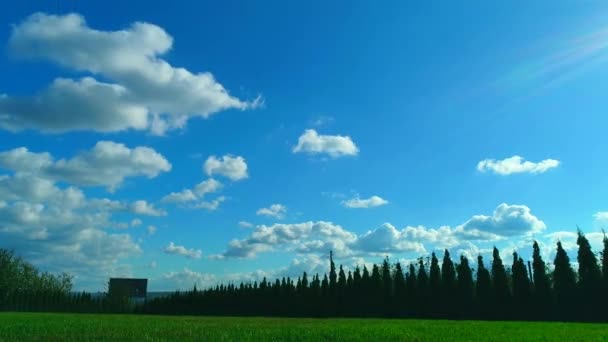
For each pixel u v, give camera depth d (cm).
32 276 13988
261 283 11712
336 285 10169
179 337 2361
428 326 3597
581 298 6694
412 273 8700
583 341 2266
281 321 5038
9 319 4494
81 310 13125
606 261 6619
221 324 3850
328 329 3058
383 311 8975
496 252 7688
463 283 8038
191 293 12912
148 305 13375
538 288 7131
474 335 2600
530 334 2706
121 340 2208
